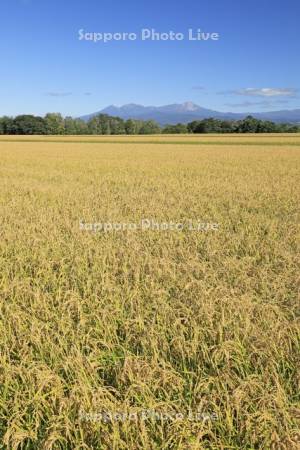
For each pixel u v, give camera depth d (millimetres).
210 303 5410
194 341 4688
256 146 55125
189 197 15094
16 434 3504
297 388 4195
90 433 3607
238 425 3697
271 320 5188
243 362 4480
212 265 7680
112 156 37656
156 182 19578
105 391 3887
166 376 4055
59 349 4625
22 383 4266
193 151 45125
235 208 13039
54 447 3535
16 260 7793
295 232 10125
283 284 6410
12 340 4891
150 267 6973
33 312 5555
